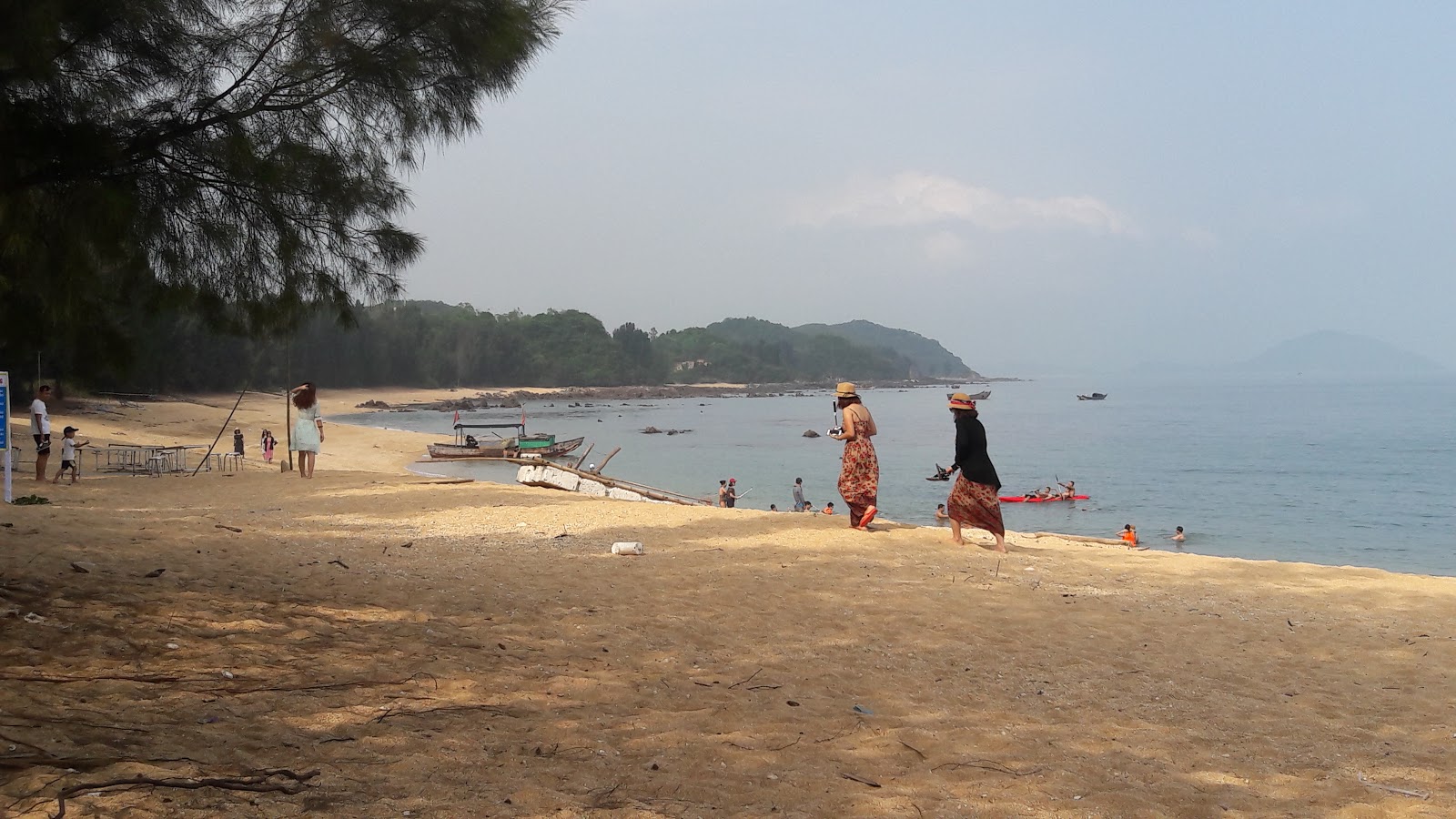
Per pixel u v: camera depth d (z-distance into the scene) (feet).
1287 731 18.04
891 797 13.74
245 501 52.90
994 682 21.13
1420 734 17.90
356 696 16.99
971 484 40.83
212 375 307.99
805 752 15.76
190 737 13.87
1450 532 111.14
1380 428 312.71
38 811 10.48
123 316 21.98
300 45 20.70
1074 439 268.62
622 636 23.86
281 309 21.91
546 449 179.32
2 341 20.48
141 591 24.44
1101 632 26.71
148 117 20.49
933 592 31.14
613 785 13.44
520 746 14.97
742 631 25.18
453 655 20.70
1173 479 165.27
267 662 18.81
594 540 40.78
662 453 219.41
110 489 58.13
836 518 49.03
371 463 155.63
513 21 21.54
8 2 16.58
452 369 608.60
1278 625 28.07
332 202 21.47
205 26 20.59
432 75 22.11
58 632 19.26
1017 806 13.62
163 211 20.74
